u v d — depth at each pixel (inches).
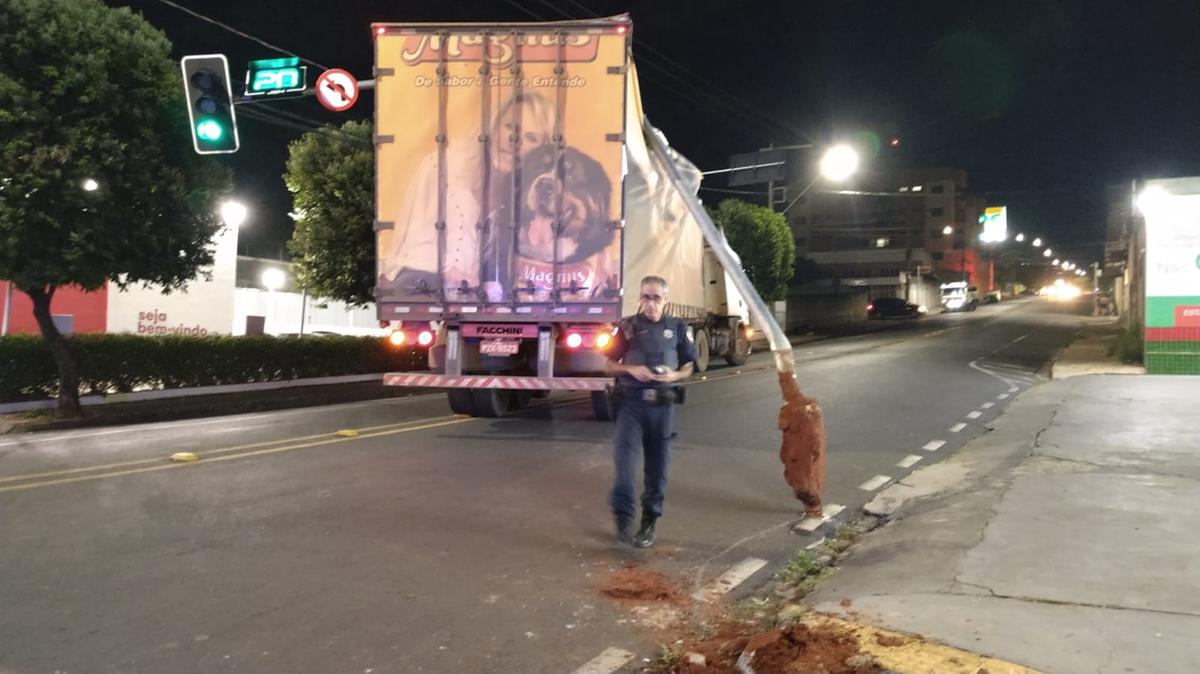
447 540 257.9
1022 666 159.6
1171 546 233.5
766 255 1449.3
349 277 832.3
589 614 204.8
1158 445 389.1
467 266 413.7
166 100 534.3
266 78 534.3
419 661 176.7
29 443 409.4
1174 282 729.0
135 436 430.6
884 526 289.3
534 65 405.1
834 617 190.5
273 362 752.3
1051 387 655.8
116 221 509.7
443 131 410.9
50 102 490.3
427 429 453.4
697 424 487.2
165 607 201.8
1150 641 170.4
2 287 796.6
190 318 922.7
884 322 2151.8
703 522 285.3
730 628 198.7
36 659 173.6
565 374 424.8
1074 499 288.7
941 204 3887.8
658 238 500.1
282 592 213.0
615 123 402.3
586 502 303.9
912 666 160.9
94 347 612.1
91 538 252.7
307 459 370.0
